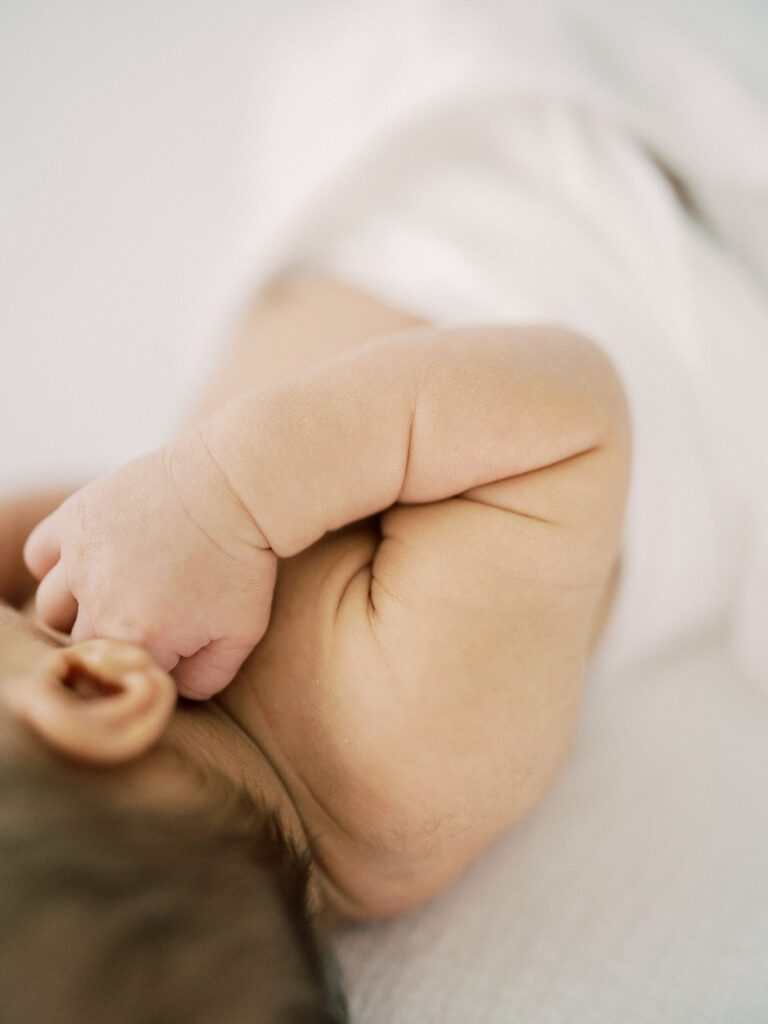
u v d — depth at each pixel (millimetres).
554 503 729
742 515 1043
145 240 1668
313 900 679
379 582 729
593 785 935
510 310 1050
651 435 1026
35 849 490
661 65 1107
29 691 534
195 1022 487
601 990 751
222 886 540
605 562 761
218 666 691
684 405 1035
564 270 1066
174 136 1708
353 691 706
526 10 1152
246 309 1206
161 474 672
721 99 1076
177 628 653
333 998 617
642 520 1028
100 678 557
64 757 519
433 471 709
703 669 1079
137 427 1544
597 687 1052
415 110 1085
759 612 1043
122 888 500
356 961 783
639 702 1039
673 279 1030
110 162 1700
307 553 763
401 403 696
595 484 738
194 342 1311
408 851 744
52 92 1712
